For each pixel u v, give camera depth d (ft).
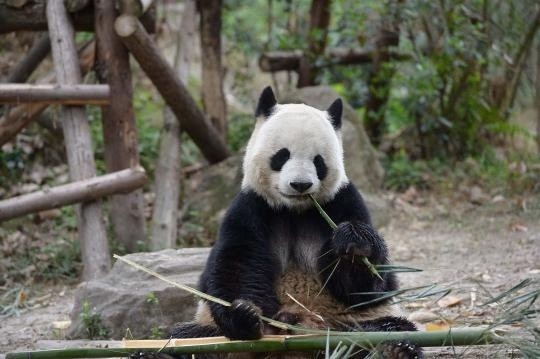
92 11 34.19
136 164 34.35
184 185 41.45
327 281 18.75
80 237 31.94
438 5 42.68
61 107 32.91
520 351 17.52
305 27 51.16
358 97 48.44
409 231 37.24
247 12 57.06
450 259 32.12
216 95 43.96
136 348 18.24
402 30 45.50
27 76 37.81
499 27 44.21
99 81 34.53
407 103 46.14
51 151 42.34
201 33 43.73
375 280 18.89
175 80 36.19
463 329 17.21
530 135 45.47
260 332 17.67
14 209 30.25
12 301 29.60
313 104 40.68
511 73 46.16
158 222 35.53
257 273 19.45
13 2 33.83
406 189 43.37
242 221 19.71
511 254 32.04
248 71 54.90
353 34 45.85
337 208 19.95
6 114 32.12
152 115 48.73
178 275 24.61
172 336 20.03
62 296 30.42
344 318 19.53
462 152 46.88
